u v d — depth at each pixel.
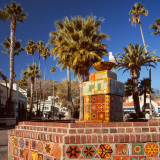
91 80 3.39
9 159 3.34
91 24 14.87
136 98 24.66
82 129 2.39
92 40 15.36
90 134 2.36
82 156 2.25
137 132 2.38
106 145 2.28
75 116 35.97
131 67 24.97
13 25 23.39
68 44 15.36
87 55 14.12
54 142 2.41
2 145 6.98
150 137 2.29
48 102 70.31
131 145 2.29
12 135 3.36
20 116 39.62
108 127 2.41
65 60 15.48
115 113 3.21
